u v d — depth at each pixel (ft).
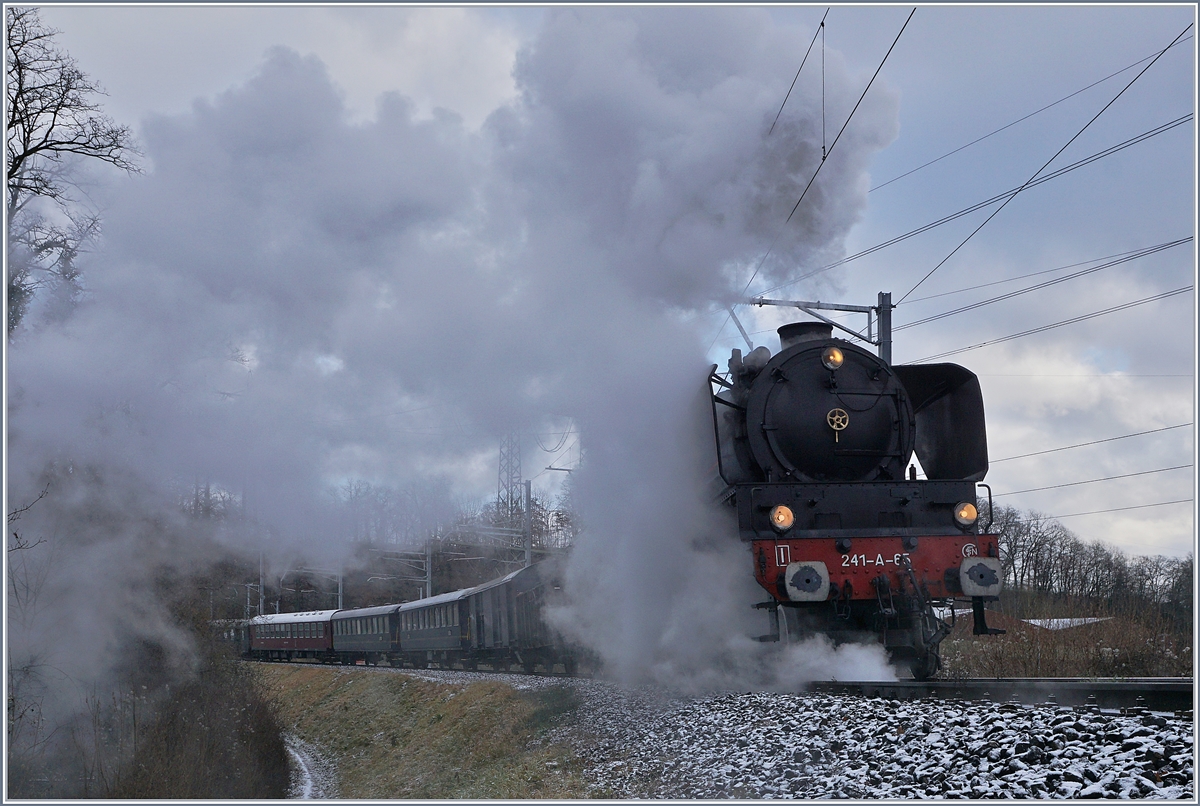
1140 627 57.88
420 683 88.07
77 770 40.93
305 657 147.13
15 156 47.67
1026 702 29.32
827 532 37.93
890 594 37.37
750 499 38.09
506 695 62.28
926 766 22.36
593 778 33.01
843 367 42.01
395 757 66.23
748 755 28.12
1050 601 79.46
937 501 39.45
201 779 43.60
